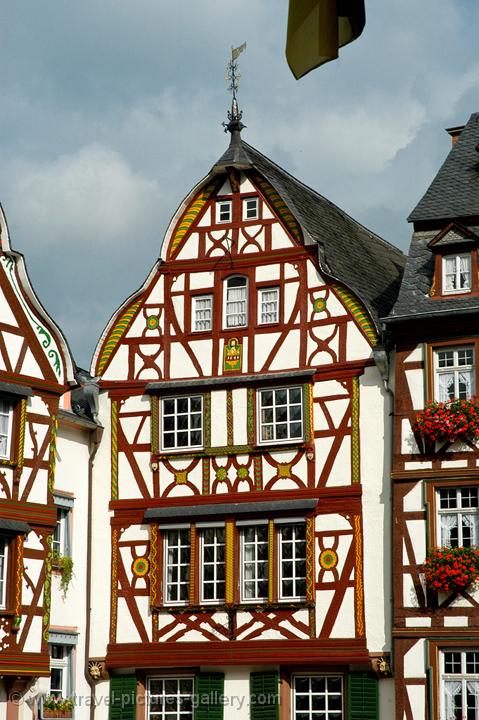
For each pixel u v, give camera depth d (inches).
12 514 992.9
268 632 1044.5
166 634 1079.6
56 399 1059.9
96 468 1143.6
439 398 1007.6
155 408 1130.0
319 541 1043.9
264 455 1082.7
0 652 959.6
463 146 1122.0
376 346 1048.2
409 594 975.6
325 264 1095.0
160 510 1104.2
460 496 982.4
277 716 1031.6
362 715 1006.4
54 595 1069.1
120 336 1162.6
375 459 1037.8
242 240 1133.7
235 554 1072.8
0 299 1023.0
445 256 1031.6
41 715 1032.2
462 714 943.0
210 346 1127.0
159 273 1160.8
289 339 1096.2
